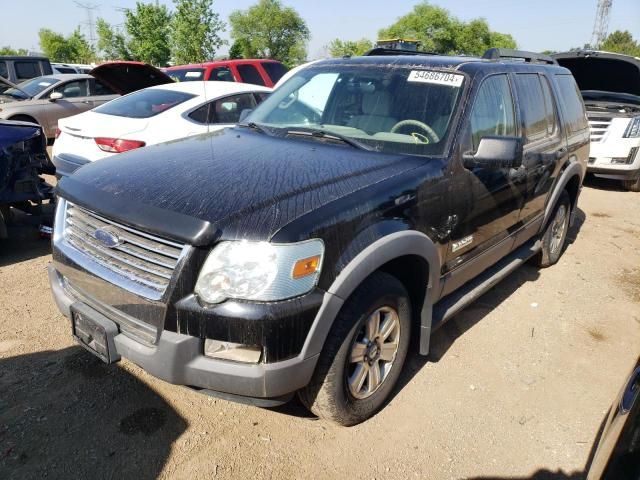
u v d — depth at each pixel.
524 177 4.02
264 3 58.62
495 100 3.70
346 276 2.45
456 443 2.89
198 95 6.66
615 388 3.48
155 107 6.36
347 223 2.50
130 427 2.80
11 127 4.70
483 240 3.69
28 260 4.84
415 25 63.34
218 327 2.24
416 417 3.06
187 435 2.78
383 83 3.63
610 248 6.21
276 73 12.30
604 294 4.90
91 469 2.52
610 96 9.71
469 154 3.29
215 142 3.39
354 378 2.78
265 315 2.22
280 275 2.25
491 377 3.51
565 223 5.44
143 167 2.84
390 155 3.13
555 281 5.14
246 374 2.29
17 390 3.02
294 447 2.76
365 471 2.65
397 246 2.69
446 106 3.35
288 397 2.49
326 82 3.86
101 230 2.52
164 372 2.32
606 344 4.03
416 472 2.67
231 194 2.46
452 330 4.10
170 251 2.31
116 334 2.51
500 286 4.95
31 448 2.62
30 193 4.91
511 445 2.91
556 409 3.23
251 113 4.12
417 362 3.62
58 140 6.25
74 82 11.84
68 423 2.80
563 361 3.76
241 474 2.56
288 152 3.11
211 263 2.25
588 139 5.54
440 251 3.13
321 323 2.39
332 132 3.44
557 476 2.72
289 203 2.44
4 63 14.21
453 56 4.01
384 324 2.89
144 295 2.34
